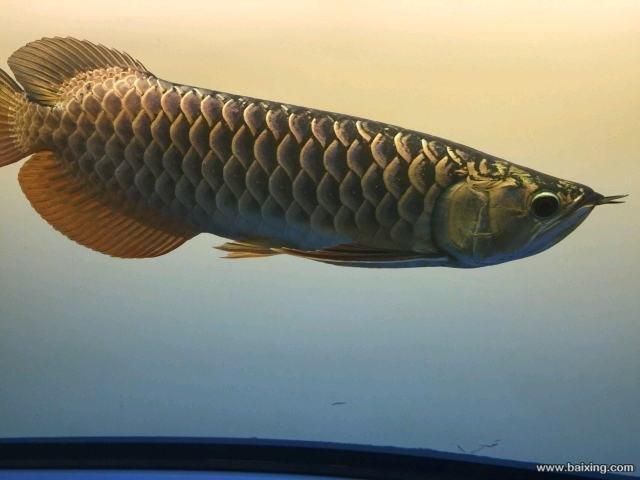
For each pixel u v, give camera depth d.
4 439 0.55
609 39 0.46
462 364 0.51
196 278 0.52
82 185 0.48
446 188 0.44
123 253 0.49
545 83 0.46
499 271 0.49
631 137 0.46
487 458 0.51
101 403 0.55
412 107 0.47
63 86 0.47
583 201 0.46
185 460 0.54
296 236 0.45
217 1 0.47
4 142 0.48
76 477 0.54
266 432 0.54
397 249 0.45
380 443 0.53
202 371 0.53
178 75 0.48
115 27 0.48
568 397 0.50
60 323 0.54
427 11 0.46
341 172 0.44
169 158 0.46
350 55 0.47
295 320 0.52
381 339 0.51
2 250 0.52
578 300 0.49
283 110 0.44
